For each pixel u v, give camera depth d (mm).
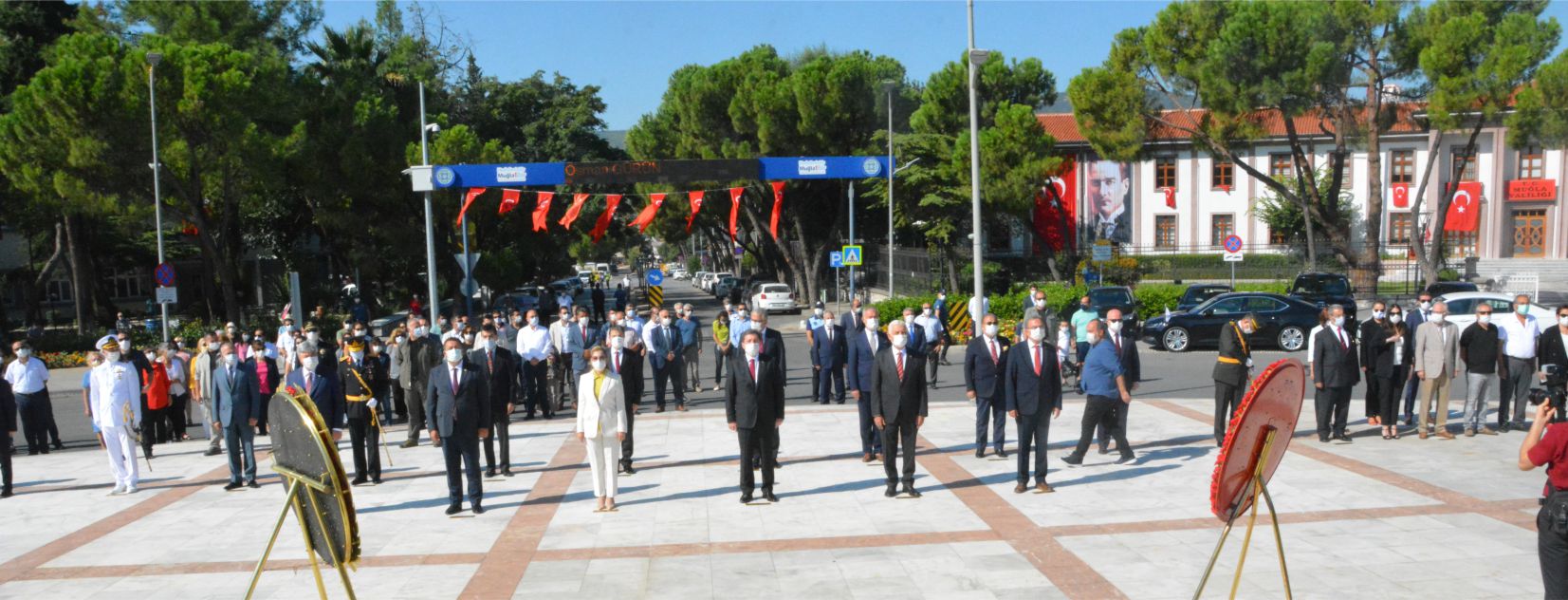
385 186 36625
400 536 8586
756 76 41031
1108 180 49438
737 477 10766
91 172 27609
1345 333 11711
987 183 36875
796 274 48375
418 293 46500
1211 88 31375
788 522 8742
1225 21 32219
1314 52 29922
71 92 26188
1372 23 31312
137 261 45594
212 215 35719
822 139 38906
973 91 17594
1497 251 44906
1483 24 29578
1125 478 10250
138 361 12984
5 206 33500
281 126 34062
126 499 10711
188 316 38156
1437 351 11797
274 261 33438
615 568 7473
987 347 11344
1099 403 10766
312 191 35312
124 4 36375
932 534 8203
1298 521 8273
